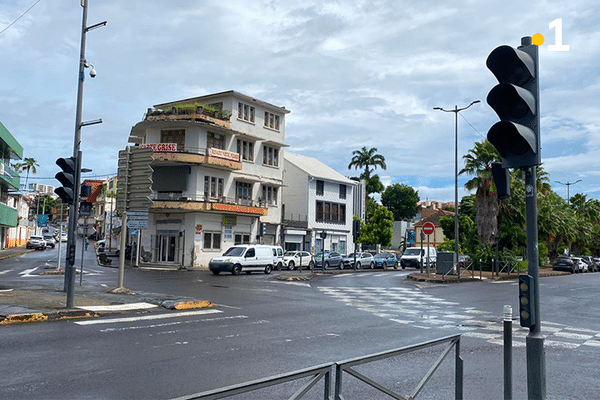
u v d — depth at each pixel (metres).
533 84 5.00
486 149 35.56
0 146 45.09
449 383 6.75
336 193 53.50
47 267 27.14
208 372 6.88
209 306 13.69
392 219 58.50
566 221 52.28
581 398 6.44
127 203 15.91
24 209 78.00
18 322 10.08
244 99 42.75
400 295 19.19
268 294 17.70
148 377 6.52
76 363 7.05
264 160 44.91
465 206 82.88
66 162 11.99
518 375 7.40
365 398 5.54
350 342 9.43
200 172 39.09
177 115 38.50
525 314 4.78
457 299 18.27
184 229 38.97
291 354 8.18
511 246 39.38
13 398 5.50
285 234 46.59
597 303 18.53
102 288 16.64
